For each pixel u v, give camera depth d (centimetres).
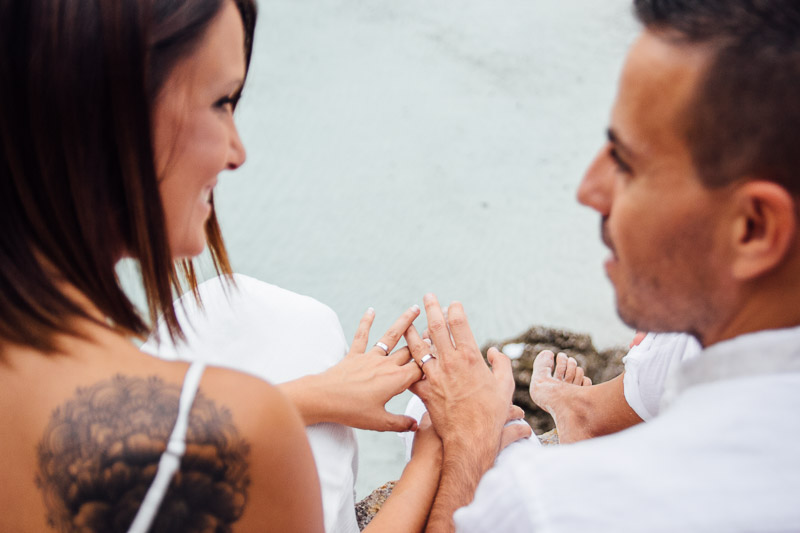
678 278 67
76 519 67
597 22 920
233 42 80
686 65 60
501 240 619
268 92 813
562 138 751
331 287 577
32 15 67
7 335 70
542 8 948
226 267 119
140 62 71
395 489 129
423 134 761
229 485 69
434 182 696
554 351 314
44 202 72
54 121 70
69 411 68
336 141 751
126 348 72
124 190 75
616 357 319
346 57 878
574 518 61
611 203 70
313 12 954
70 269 75
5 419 69
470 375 139
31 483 69
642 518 59
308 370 140
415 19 942
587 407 168
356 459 143
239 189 681
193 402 68
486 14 954
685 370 68
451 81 838
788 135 56
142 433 66
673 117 61
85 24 68
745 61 57
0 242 71
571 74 839
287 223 646
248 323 143
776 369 61
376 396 137
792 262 61
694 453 59
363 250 614
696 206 63
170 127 77
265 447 70
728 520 56
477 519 68
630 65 64
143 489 66
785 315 63
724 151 59
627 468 60
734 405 60
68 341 70
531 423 283
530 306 540
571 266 585
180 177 81
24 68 68
